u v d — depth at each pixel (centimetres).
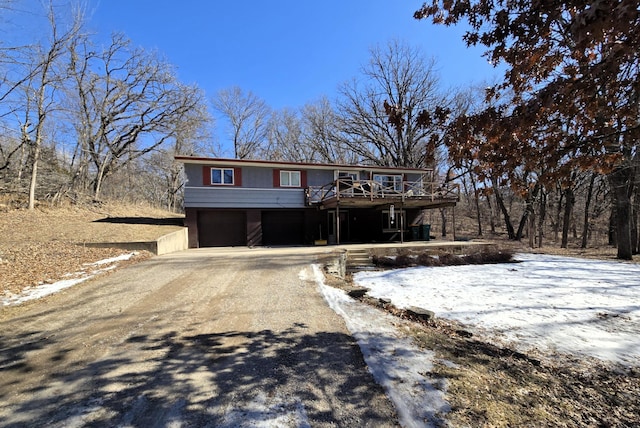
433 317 519
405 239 1984
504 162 290
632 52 181
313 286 688
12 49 1198
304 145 3403
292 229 1811
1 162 1756
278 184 1741
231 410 264
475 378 320
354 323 468
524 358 386
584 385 328
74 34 1566
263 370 331
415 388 296
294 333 431
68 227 1340
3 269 775
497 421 253
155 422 250
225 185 1641
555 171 277
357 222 1912
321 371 328
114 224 1489
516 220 3145
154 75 2398
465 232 2955
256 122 3756
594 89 214
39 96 1498
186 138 2703
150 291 648
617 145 265
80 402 278
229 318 491
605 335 467
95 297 607
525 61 243
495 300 665
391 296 718
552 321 529
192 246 1566
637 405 295
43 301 583
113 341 409
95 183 2361
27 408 271
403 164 2681
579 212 2600
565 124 262
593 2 154
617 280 848
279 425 245
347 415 257
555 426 256
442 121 297
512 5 234
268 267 896
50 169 2000
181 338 416
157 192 3731
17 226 1266
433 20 289
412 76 2733
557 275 931
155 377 319
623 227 1290
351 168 1838
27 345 398
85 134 2211
